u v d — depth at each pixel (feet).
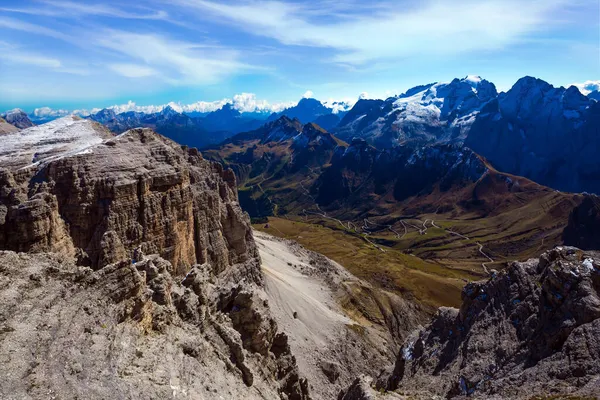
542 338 152.87
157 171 260.42
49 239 204.95
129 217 237.86
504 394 135.03
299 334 358.02
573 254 180.34
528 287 184.96
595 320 138.41
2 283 103.19
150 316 131.23
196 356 133.49
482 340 177.47
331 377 313.32
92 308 110.63
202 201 330.95
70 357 92.63
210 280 226.17
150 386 98.89
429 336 229.86
